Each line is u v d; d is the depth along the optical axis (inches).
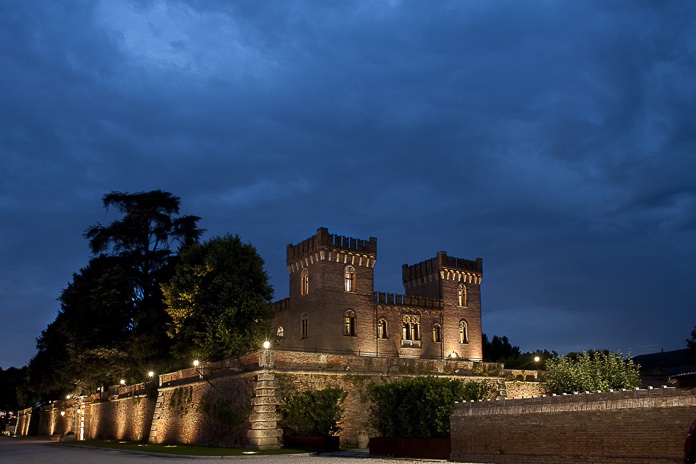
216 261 2000.5
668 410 747.4
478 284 3312.0
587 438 832.3
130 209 2721.5
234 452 1371.8
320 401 1460.4
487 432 980.6
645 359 2883.9
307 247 2901.1
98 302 2436.0
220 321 1932.8
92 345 2522.1
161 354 2311.8
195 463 1230.3
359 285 2874.0
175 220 2741.1
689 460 617.6
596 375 1689.2
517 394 1881.2
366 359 1681.8
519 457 919.7
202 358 1931.6
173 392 1943.9
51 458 1469.0
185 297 1975.9
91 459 1396.4
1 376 5334.6
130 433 2282.2
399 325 2960.1
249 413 1496.1
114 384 2743.6
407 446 1156.5
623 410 794.8
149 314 2364.7
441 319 3110.2
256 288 2073.1
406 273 3408.0
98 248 2620.6
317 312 2773.1
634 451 776.3
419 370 1763.0
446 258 3206.2
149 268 2625.5
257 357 1535.4
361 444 1480.1
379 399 1304.1
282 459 1198.3
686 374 660.1
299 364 1555.1
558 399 878.4
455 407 1049.5
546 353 2940.5
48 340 3287.4
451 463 1016.2
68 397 3373.5
